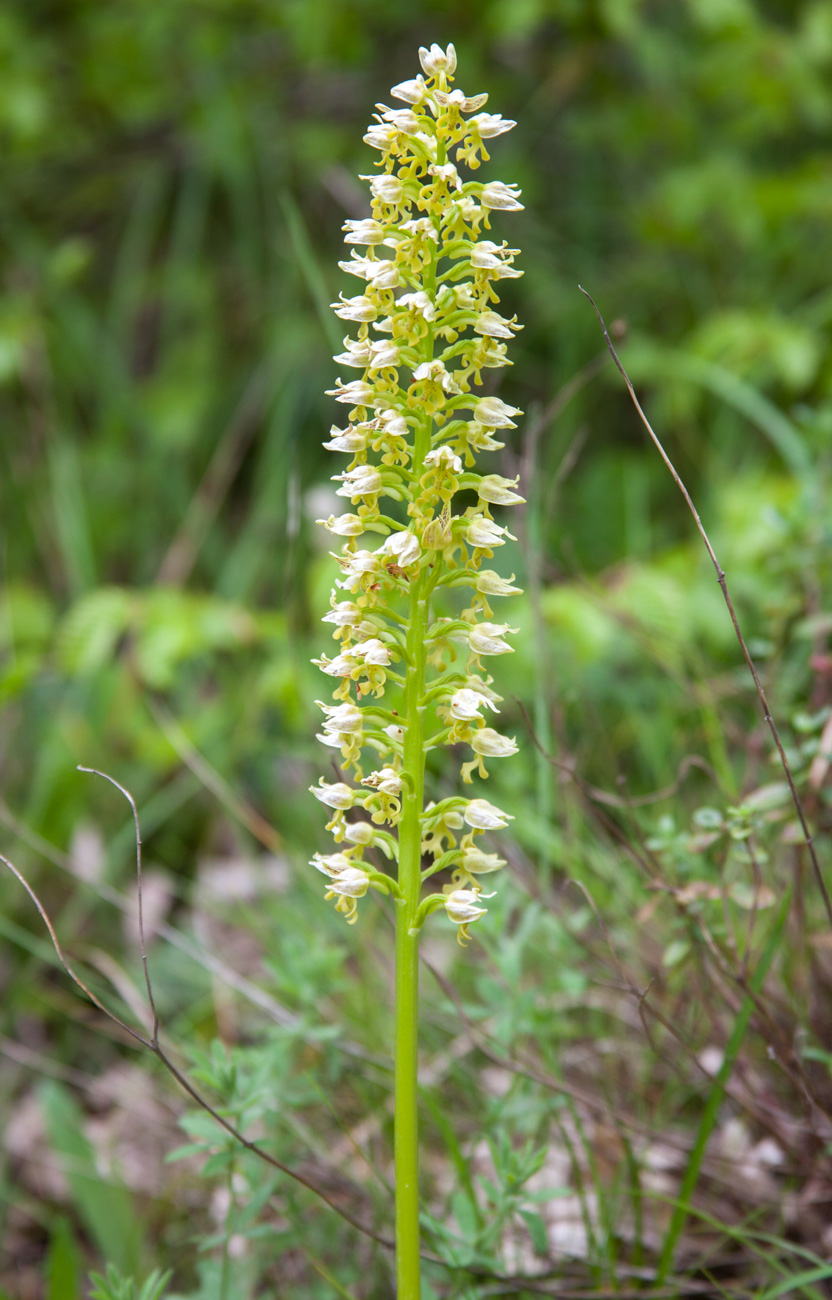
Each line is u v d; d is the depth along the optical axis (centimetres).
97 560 136
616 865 78
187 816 110
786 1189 69
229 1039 83
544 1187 70
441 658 57
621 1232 69
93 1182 72
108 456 139
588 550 121
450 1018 75
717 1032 69
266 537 127
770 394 126
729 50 133
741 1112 71
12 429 140
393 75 151
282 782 108
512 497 56
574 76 142
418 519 55
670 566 102
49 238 157
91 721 109
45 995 91
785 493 98
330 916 82
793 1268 66
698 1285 65
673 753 87
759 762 77
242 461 143
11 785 111
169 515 138
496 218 142
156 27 141
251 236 147
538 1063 72
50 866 101
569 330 136
